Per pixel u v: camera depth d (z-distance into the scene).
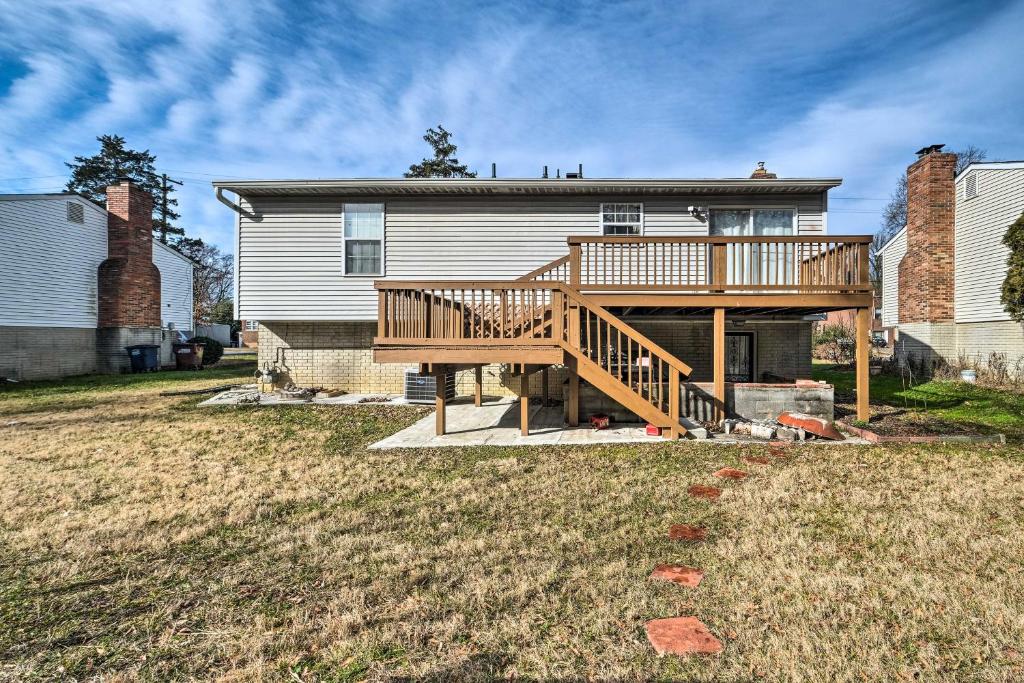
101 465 5.63
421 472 5.26
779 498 4.23
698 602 2.62
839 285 7.51
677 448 6.16
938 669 2.08
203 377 15.91
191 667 2.19
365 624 2.47
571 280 7.86
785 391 7.60
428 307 7.16
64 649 2.33
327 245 10.77
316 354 11.36
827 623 2.41
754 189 10.01
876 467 5.18
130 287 17.52
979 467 5.14
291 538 3.59
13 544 3.51
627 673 2.07
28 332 14.70
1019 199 12.03
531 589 2.77
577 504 4.19
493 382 11.11
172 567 3.15
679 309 8.73
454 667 2.14
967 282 13.47
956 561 3.05
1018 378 11.73
